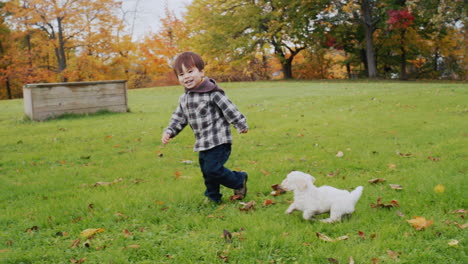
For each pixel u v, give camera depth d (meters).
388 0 26.05
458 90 13.44
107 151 6.29
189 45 35.44
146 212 3.45
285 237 2.82
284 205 3.55
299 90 17.94
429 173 4.22
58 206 3.65
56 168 5.29
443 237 2.77
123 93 11.52
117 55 34.00
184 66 3.47
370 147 5.87
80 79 31.83
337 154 5.43
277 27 31.19
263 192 4.02
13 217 3.41
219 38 32.59
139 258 2.65
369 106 10.65
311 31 30.91
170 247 2.77
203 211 3.50
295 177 3.15
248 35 32.53
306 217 3.14
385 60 35.62
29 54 32.19
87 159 5.82
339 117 9.02
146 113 11.29
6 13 32.50
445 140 6.05
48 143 7.04
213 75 37.78
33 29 30.80
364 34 32.34
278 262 2.53
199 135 3.57
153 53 36.06
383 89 16.09
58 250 2.77
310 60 38.66
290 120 8.88
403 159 5.07
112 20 31.23
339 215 3.05
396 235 2.83
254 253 2.64
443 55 35.88
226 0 33.88
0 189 4.31
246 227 3.07
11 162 5.65
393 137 6.61
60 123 9.46
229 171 3.63
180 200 3.78
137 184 4.39
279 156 5.54
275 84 24.89
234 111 3.50
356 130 7.36
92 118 10.27
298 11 30.28
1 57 32.66
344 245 2.67
